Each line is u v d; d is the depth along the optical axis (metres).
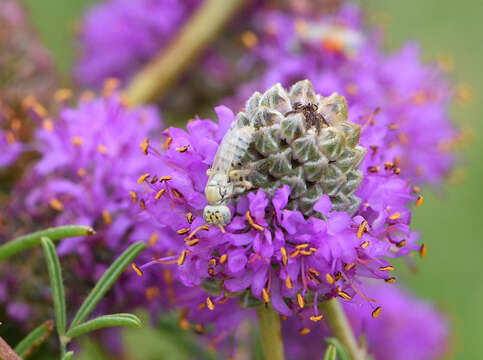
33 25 0.14
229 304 0.10
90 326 0.09
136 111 0.12
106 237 0.11
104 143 0.12
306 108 0.09
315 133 0.09
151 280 0.11
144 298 0.11
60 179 0.12
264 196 0.09
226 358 0.12
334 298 0.09
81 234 0.09
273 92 0.09
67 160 0.12
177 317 0.12
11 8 0.13
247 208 0.09
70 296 0.11
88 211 0.11
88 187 0.11
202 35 0.14
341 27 0.14
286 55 0.14
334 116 0.09
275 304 0.09
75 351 0.12
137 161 0.11
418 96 0.14
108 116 0.12
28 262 0.11
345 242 0.09
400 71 0.14
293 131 0.09
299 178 0.09
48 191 0.11
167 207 0.09
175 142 0.09
